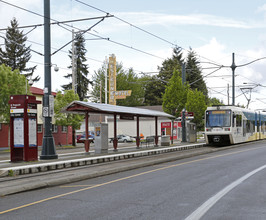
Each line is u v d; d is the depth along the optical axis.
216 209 7.67
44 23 19.77
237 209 7.66
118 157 20.81
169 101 37.03
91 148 38.41
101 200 8.79
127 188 10.53
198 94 56.34
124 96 49.38
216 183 11.19
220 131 30.88
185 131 35.75
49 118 19.34
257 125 40.06
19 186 10.63
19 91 35.00
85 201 8.70
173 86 36.84
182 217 7.01
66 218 7.03
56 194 9.84
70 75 71.31
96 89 83.81
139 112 26.55
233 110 31.20
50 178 12.44
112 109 22.70
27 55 70.00
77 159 17.91
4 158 24.61
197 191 9.84
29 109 17.77
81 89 69.62
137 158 21.31
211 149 27.20
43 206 8.21
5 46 68.44
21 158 17.91
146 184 11.22
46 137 19.16
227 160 18.80
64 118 41.44
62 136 47.47
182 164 17.30
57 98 41.62
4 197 9.62
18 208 8.05
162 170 15.00
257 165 16.23
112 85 50.12
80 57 70.38
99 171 14.19
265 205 8.05
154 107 65.25
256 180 11.74
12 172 13.45
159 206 8.01
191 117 35.34
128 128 63.22
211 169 14.91
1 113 34.53
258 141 39.56
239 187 10.42
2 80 34.22
